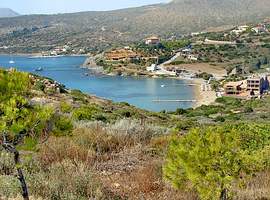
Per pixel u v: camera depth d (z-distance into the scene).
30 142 6.51
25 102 6.45
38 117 6.49
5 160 9.12
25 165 9.03
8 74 6.52
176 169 7.87
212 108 97.06
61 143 11.18
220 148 7.46
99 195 8.30
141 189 9.07
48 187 8.15
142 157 11.68
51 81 49.38
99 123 16.20
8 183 7.88
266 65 188.38
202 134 7.79
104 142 12.64
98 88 143.25
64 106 7.21
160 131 15.78
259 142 13.16
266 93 130.12
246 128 15.47
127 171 10.41
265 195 8.52
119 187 9.18
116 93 132.25
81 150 11.15
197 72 175.12
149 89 139.62
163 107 108.50
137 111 43.91
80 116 20.67
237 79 150.12
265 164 9.77
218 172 7.45
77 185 8.50
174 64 193.62
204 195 7.46
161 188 9.19
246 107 93.81
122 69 184.75
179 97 123.62
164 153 11.66
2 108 6.27
